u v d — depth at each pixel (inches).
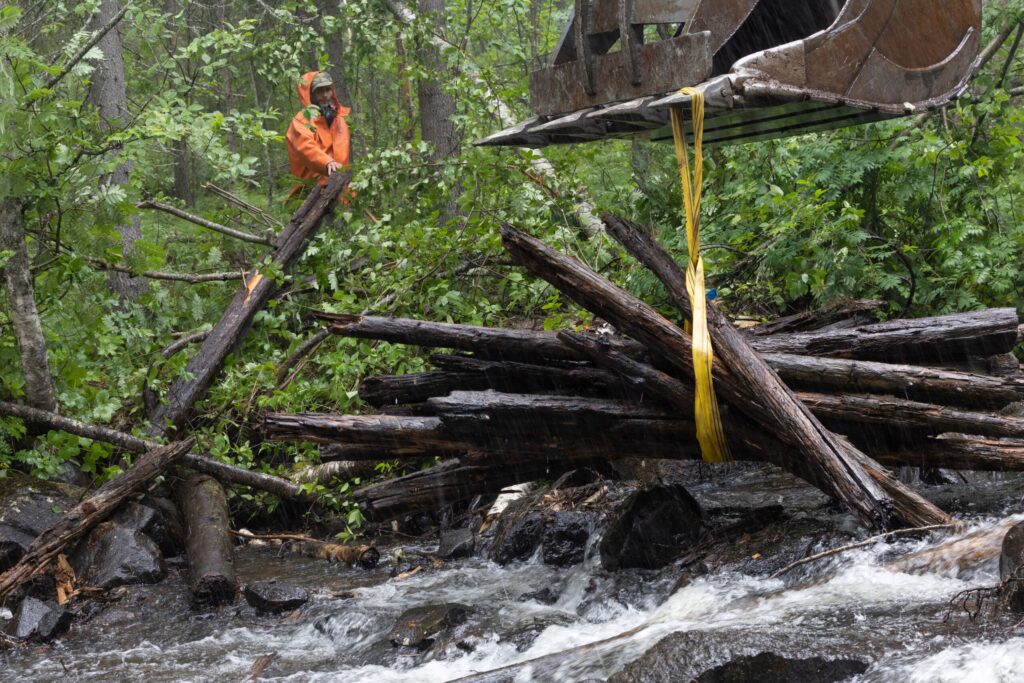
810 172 325.1
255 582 244.5
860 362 199.8
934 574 164.4
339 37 569.3
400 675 174.7
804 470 194.9
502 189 344.5
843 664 131.2
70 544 250.2
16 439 294.2
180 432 311.0
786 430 187.8
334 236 357.7
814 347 210.2
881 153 312.2
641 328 200.8
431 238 329.4
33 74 281.3
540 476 231.9
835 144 317.7
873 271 303.0
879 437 199.8
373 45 429.7
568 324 301.1
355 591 231.3
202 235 419.2
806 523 205.6
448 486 234.1
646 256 214.7
